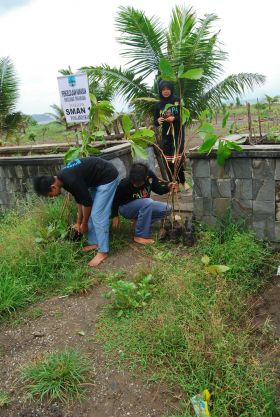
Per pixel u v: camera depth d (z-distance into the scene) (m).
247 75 8.00
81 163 4.23
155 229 5.10
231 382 2.61
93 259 4.45
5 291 3.83
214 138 4.08
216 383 2.68
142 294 3.61
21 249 4.43
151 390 2.74
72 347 3.20
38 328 3.50
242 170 4.35
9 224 5.53
